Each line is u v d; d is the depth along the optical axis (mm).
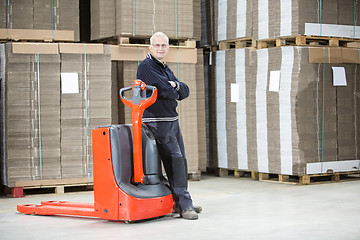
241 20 8062
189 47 7883
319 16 7395
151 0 7496
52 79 6770
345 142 7621
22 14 6906
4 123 6707
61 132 6809
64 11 7129
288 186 7172
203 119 8281
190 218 5020
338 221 4848
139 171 4891
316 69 7336
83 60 6895
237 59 8125
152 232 4492
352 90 7711
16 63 6633
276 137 7449
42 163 6738
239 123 8109
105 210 4898
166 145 5098
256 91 7746
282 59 7348
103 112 6996
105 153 4875
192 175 7965
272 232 4426
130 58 7395
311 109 7305
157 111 5066
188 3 7816
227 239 4199
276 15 7441
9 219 5227
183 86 5105
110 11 7395
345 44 7992
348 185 7168
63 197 6613
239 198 6254
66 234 4492
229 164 8297
